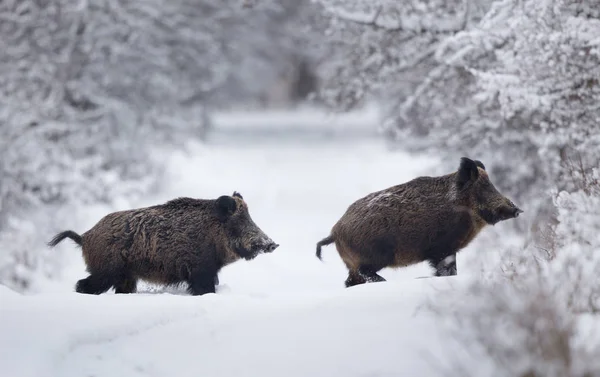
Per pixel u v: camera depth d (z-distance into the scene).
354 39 57.59
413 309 24.36
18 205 65.19
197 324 25.22
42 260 47.78
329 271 49.03
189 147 114.12
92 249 32.25
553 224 34.03
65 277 47.91
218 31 123.50
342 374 22.02
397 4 51.34
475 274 26.94
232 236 32.59
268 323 24.88
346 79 59.41
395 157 115.88
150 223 32.19
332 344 23.27
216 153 129.50
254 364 22.91
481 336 20.50
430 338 22.72
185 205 32.88
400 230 31.41
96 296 28.16
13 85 76.38
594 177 32.19
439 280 26.83
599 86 39.28
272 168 112.56
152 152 93.50
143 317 25.45
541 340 18.86
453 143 55.97
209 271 32.62
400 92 63.81
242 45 152.62
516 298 21.22
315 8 61.75
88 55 88.00
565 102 40.97
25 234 50.19
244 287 42.94
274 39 167.62
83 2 81.56
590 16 39.03
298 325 24.50
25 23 82.12
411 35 53.41
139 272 32.41
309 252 56.38
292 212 75.31
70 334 24.05
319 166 114.44
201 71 119.75
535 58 39.06
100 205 67.69
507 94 39.69
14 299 27.67
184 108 115.19
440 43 50.62
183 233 32.25
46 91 84.62
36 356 22.75
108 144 87.69
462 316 22.45
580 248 25.75
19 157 66.50
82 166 70.31
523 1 40.31
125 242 32.00
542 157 46.16
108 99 89.25
